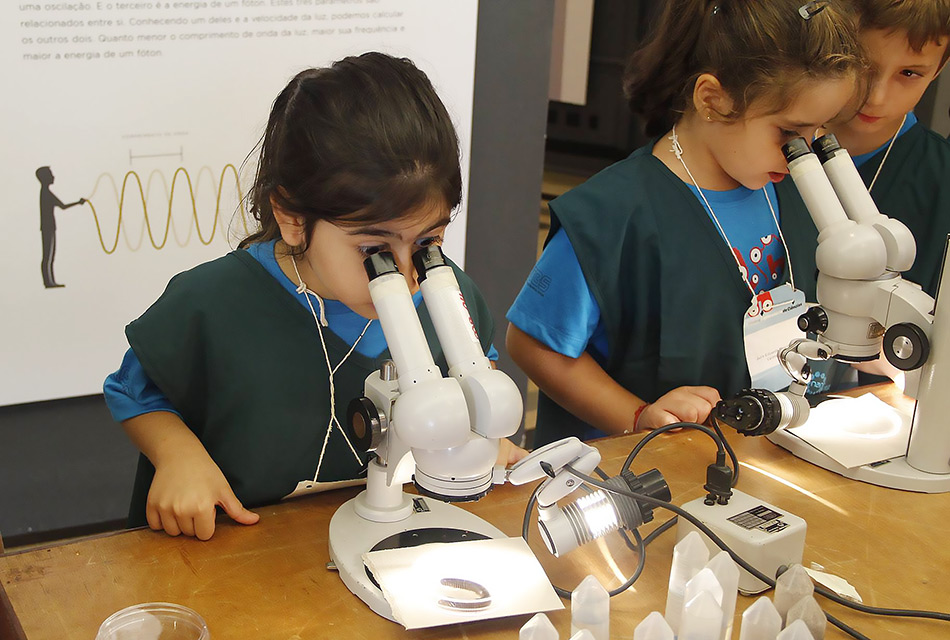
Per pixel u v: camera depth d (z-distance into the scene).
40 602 0.83
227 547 0.93
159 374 1.09
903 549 0.98
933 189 1.64
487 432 0.75
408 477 0.90
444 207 0.91
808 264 1.52
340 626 0.82
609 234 1.40
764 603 0.76
